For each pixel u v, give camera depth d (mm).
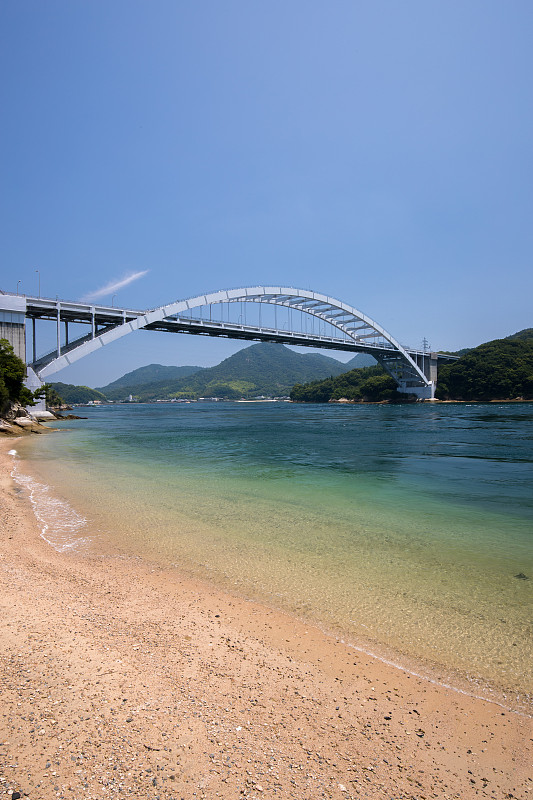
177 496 12992
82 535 9195
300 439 33031
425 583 6660
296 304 89250
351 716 3654
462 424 46656
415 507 11609
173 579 6836
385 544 8531
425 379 109875
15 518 10438
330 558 7758
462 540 8773
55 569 7137
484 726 3607
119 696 3691
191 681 4031
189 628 5180
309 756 3129
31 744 3061
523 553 8008
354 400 136750
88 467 19203
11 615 5246
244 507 11602
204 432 41000
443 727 3570
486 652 4781
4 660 4195
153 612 5605
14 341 47406
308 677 4242
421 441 30625
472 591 6367
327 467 18969
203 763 2977
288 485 14766
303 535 9117
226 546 8422
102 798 2615
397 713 3736
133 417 79750
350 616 5617
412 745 3332
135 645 4668
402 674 4371
